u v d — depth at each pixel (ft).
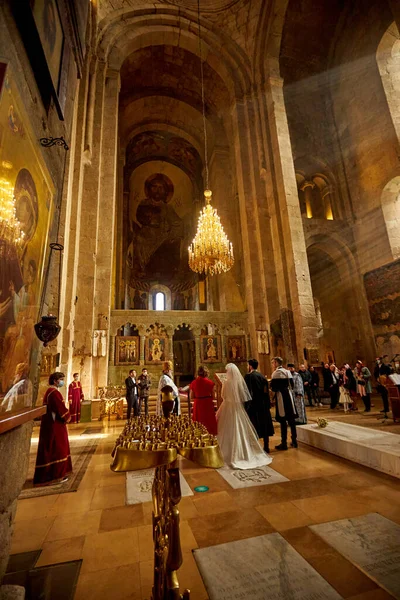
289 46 61.67
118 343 41.73
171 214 93.09
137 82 63.87
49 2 10.89
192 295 88.69
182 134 73.56
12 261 7.66
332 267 64.03
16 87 7.48
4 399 7.04
